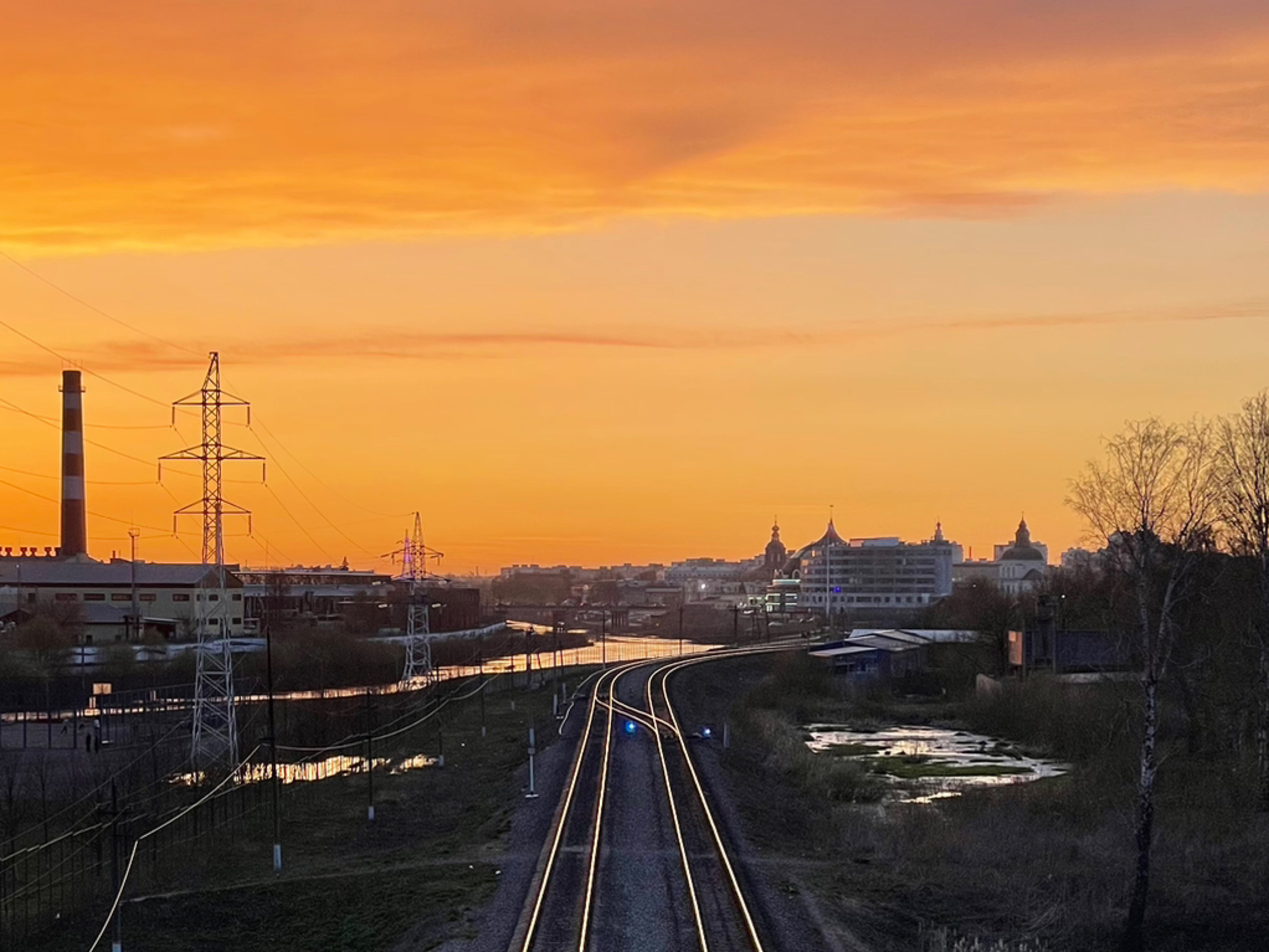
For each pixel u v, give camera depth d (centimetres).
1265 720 6325
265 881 5041
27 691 11212
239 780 7275
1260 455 6719
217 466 8262
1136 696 6938
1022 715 10375
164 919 4566
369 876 4912
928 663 15225
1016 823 5903
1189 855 5394
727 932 3862
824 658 14988
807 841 5562
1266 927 4650
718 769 7112
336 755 8844
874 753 9562
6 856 5397
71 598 17400
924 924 4334
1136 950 4397
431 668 15525
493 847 5225
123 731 9512
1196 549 5222
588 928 3859
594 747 8025
